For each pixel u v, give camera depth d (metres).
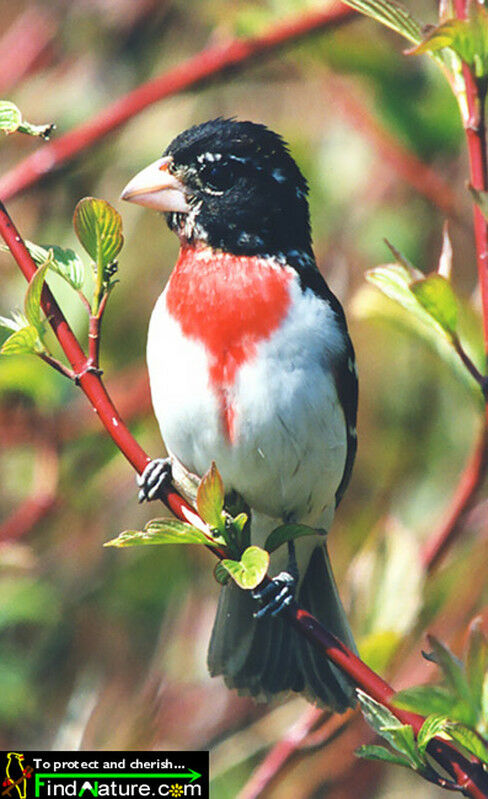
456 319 4.68
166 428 6.30
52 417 8.72
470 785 4.14
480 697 3.99
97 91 10.01
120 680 8.95
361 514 9.34
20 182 8.44
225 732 8.62
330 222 9.52
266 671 6.57
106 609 9.23
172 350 6.18
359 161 9.53
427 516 9.16
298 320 6.22
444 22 4.42
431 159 8.83
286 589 6.05
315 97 9.65
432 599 7.90
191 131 6.65
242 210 6.46
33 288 4.56
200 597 9.33
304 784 8.28
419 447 9.48
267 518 6.76
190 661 9.00
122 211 9.64
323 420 6.25
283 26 8.22
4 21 10.60
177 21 10.10
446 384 9.45
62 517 9.16
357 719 8.33
